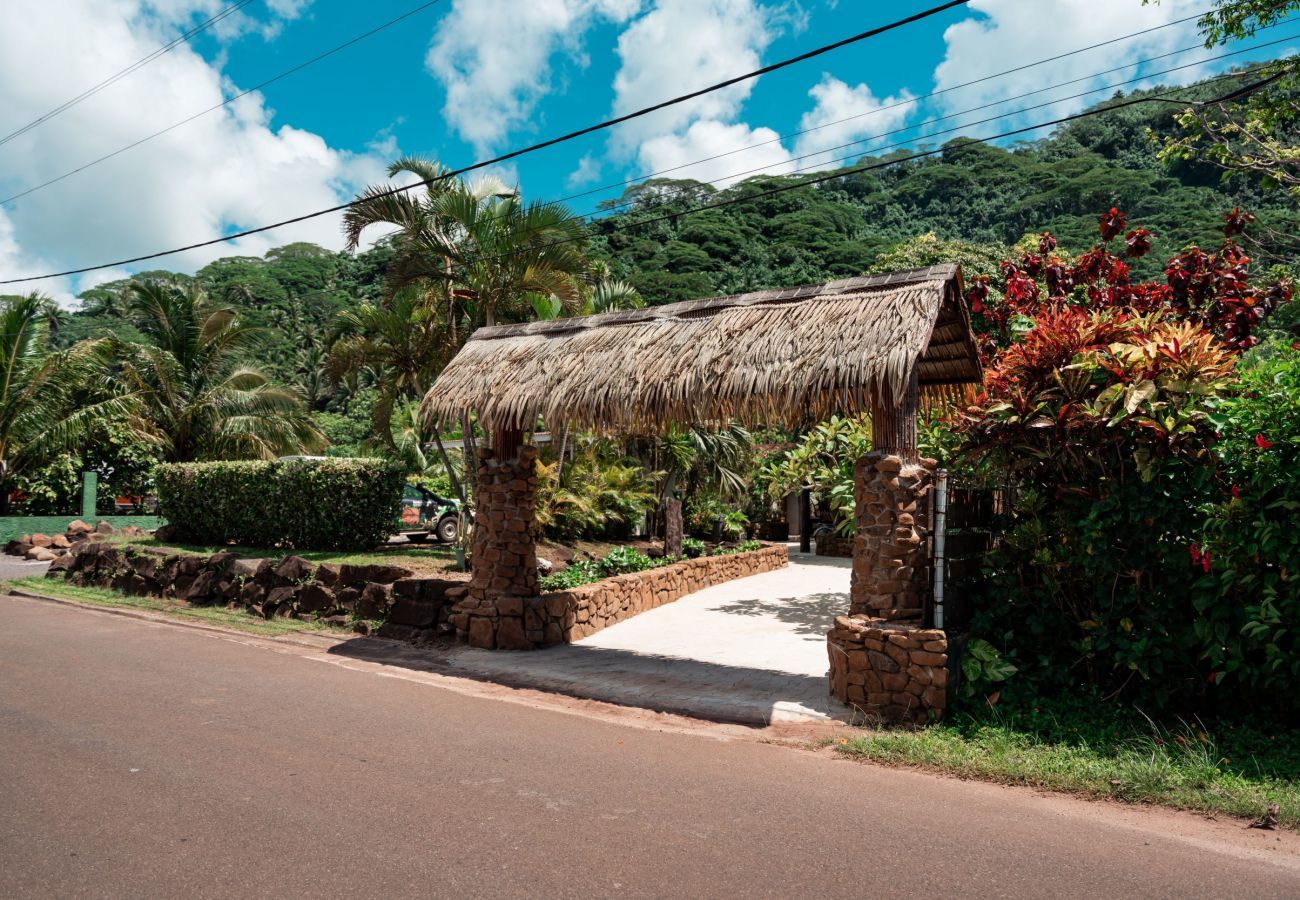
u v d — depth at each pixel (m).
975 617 7.12
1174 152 11.69
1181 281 9.80
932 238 30.36
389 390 16.08
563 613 9.91
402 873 3.69
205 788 4.75
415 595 10.12
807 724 6.53
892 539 6.98
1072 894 3.62
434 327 15.27
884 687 6.60
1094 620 6.62
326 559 12.52
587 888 3.58
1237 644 6.00
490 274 14.20
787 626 11.13
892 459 7.01
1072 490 6.75
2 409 20.73
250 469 14.33
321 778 4.95
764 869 3.81
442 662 8.73
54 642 9.51
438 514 19.05
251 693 7.16
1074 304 10.66
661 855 3.94
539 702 7.25
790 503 27.78
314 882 3.59
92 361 22.31
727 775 5.23
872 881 3.71
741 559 16.66
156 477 16.34
